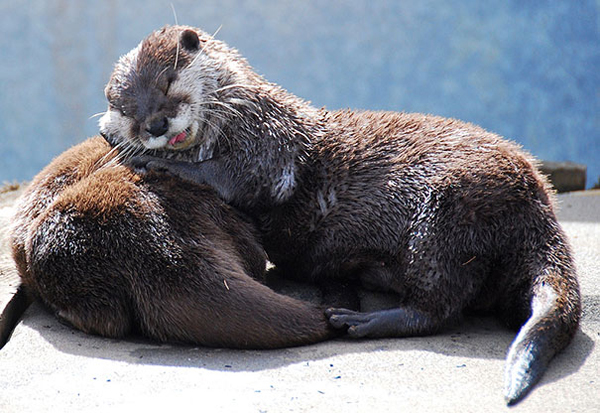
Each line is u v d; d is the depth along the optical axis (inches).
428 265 335.9
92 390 281.7
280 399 274.7
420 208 345.4
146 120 354.9
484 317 358.6
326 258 371.9
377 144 368.2
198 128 366.3
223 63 375.9
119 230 326.6
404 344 325.7
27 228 353.1
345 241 365.4
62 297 329.7
